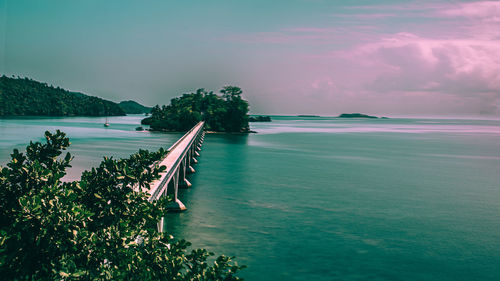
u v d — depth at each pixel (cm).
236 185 8619
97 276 1395
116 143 17550
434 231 5712
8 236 1219
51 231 1276
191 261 1819
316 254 4697
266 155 14600
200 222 5794
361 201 7425
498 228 5922
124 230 1538
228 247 4841
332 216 6319
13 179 1469
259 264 4369
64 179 8512
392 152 17000
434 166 12775
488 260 4681
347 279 4075
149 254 1714
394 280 4094
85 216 1391
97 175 1808
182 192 7794
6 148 14212
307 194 7875
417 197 7956
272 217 6159
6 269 1215
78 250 1340
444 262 4591
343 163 12825
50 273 1266
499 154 16975
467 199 7894
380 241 5212
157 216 1830
